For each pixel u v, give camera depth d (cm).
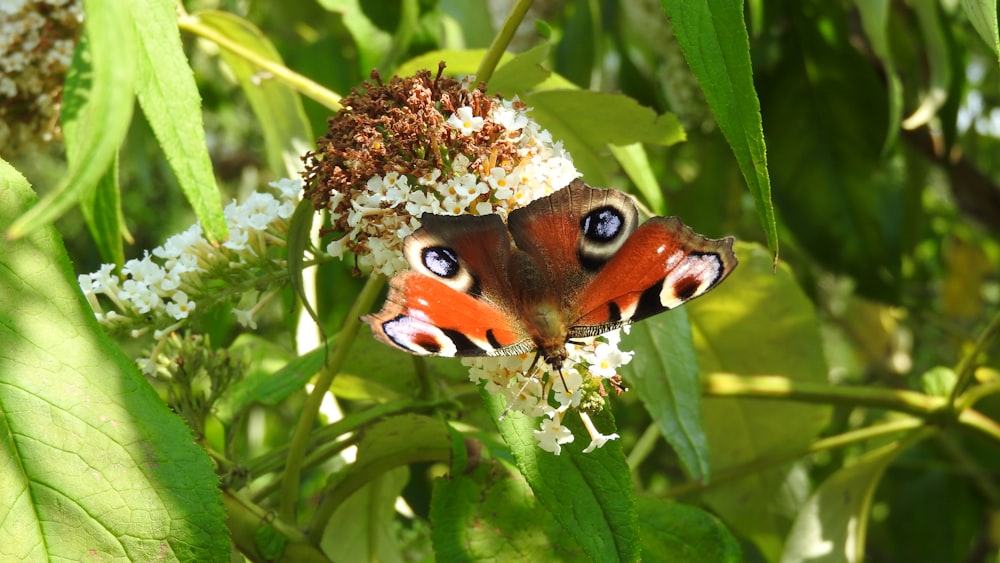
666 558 35
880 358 75
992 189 58
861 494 42
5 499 27
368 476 34
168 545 28
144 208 80
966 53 55
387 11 46
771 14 51
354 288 48
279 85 42
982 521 62
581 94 37
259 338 42
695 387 36
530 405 30
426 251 30
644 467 68
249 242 33
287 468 34
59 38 41
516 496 33
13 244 28
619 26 56
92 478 28
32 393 28
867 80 51
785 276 41
